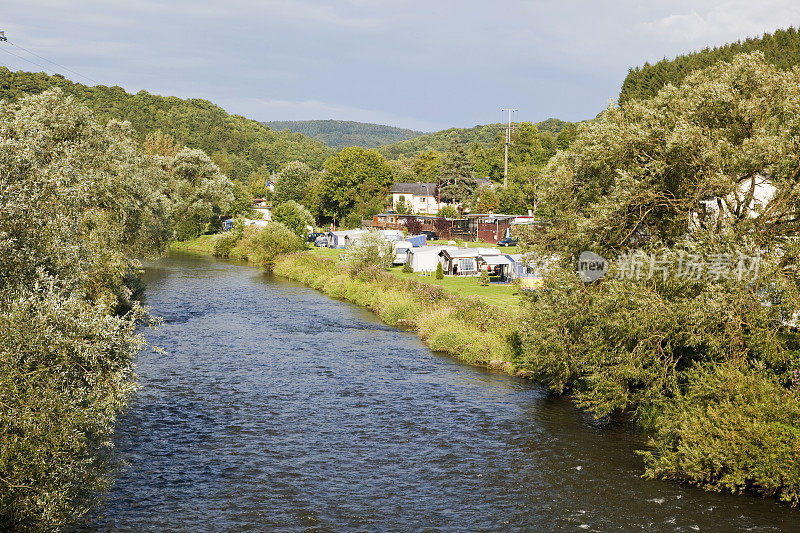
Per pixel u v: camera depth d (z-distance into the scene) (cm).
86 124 4219
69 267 2036
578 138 2950
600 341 2666
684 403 2294
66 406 1520
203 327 4894
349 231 11362
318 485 2234
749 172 2366
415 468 2378
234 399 3175
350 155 15788
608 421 2878
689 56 9456
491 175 19350
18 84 19138
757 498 2084
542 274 3003
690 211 2497
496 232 11094
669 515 1983
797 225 2297
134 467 2352
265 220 12925
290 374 3644
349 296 6431
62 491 1527
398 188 16325
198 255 10912
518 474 2317
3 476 1428
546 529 1925
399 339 4634
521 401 3181
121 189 4356
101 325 1655
